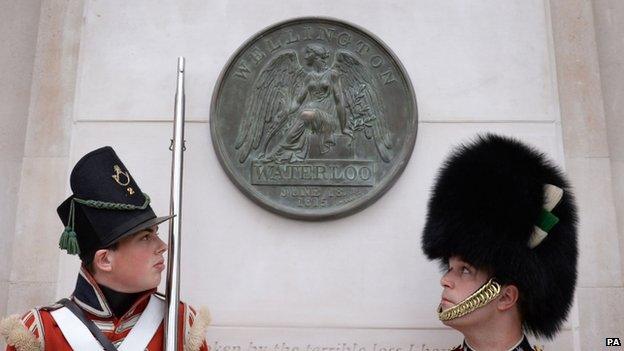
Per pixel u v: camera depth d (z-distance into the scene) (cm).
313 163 285
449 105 299
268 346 276
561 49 308
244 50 297
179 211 241
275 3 310
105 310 201
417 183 289
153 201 291
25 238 288
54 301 282
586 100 302
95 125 299
